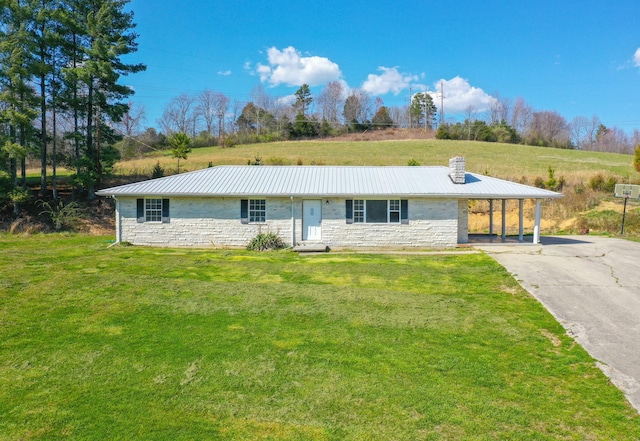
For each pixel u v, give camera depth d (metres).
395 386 6.50
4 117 24.56
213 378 6.70
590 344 8.03
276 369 7.01
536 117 83.06
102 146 31.55
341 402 6.06
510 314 9.70
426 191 19.00
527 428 5.47
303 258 16.22
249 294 11.00
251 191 18.97
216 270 13.82
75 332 8.42
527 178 35.00
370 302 10.48
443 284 12.21
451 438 5.26
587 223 25.97
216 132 77.12
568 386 6.54
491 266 14.25
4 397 6.09
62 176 35.03
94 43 26.94
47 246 18.91
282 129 77.69
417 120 94.56
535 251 17.48
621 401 6.11
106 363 7.15
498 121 85.38
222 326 8.82
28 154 27.44
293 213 19.23
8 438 5.18
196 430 5.40
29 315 9.28
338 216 19.27
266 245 18.62
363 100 89.19
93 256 15.97
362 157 49.12
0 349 7.63
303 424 5.55
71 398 6.09
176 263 14.78
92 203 29.03
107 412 5.77
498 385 6.55
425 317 9.42
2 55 24.66
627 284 11.96
